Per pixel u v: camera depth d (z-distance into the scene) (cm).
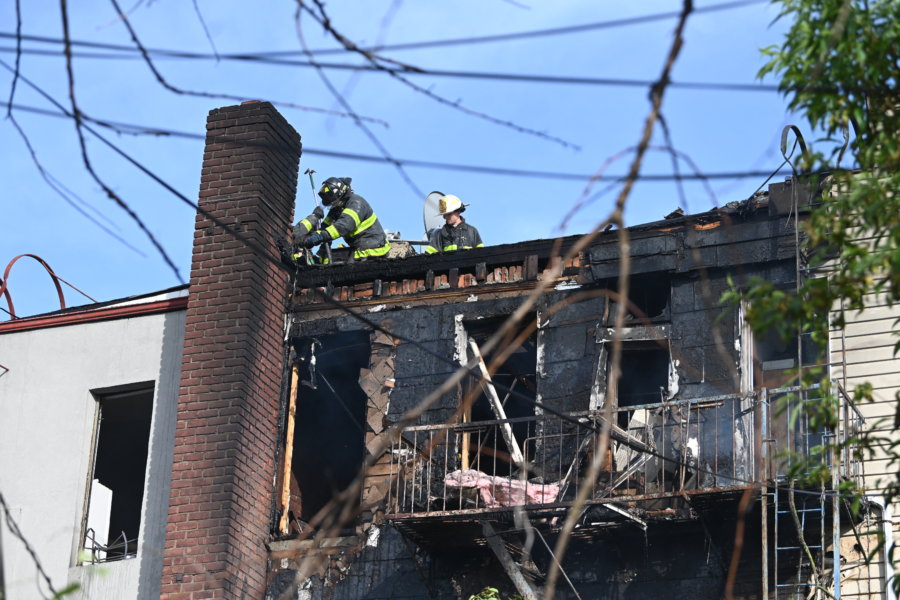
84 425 2348
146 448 2439
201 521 2109
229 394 2186
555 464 2047
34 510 2295
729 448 1942
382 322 2286
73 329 2425
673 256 2102
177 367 2314
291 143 2453
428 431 2152
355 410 2592
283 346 2328
